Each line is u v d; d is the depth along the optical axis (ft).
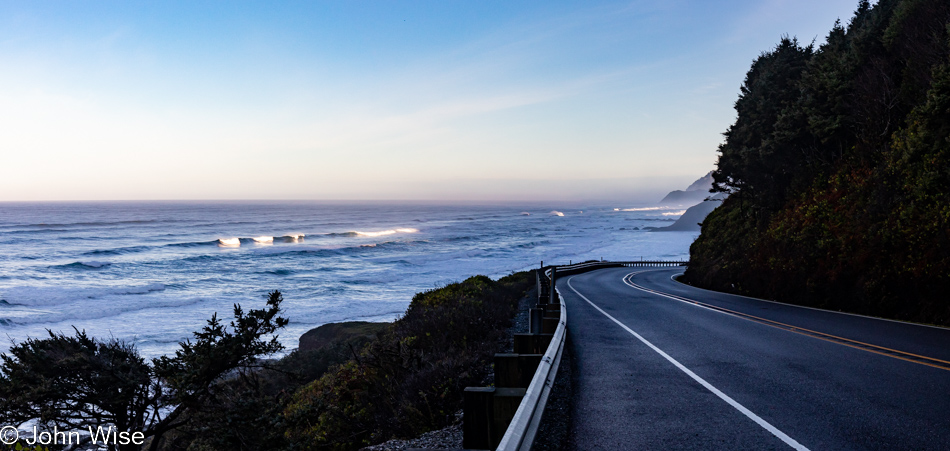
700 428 16.31
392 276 219.82
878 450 14.25
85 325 128.06
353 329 102.47
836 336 36.37
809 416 17.52
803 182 89.81
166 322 132.16
